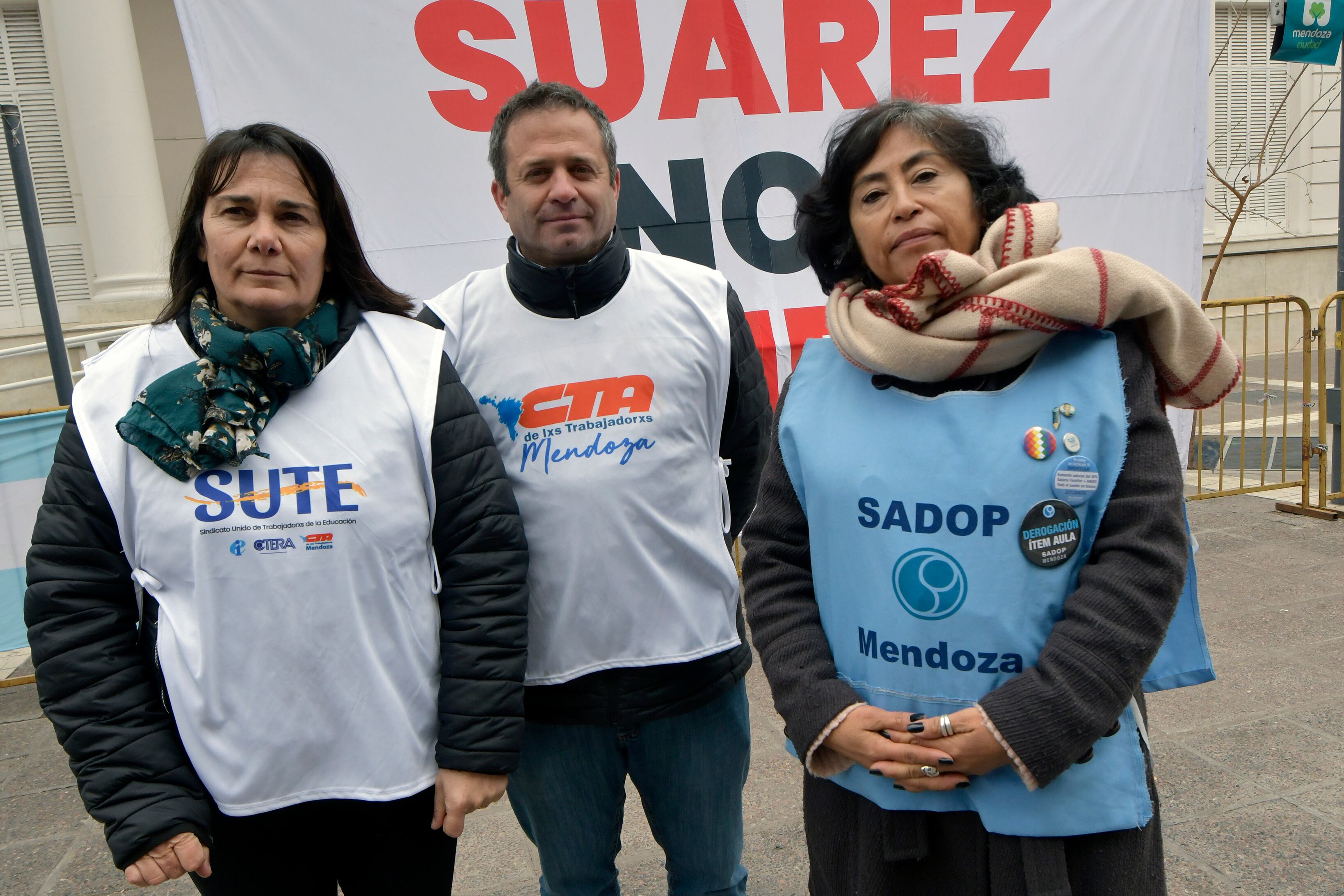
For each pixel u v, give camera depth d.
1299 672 3.30
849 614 1.34
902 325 1.26
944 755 1.18
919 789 1.21
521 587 1.56
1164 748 2.87
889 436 1.30
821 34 3.99
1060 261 1.19
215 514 1.38
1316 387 9.44
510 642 1.52
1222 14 11.03
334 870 1.58
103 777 1.35
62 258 7.48
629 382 1.75
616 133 3.88
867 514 1.30
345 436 1.46
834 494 1.34
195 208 1.52
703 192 3.98
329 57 3.53
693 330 1.81
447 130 3.67
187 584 1.40
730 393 1.93
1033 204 1.39
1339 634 3.60
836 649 1.37
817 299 4.12
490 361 1.79
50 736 3.46
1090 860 1.21
